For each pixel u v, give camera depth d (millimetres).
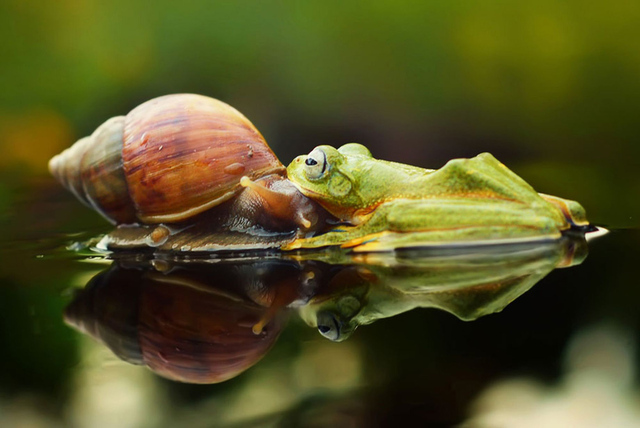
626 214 470
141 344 392
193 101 458
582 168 561
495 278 415
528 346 385
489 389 368
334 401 359
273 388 376
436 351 384
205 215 457
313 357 385
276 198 446
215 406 358
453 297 406
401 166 449
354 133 701
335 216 450
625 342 385
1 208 521
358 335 392
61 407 365
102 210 465
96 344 392
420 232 437
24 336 395
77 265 440
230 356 386
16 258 448
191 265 438
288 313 403
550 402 348
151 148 452
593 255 427
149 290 418
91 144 463
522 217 436
